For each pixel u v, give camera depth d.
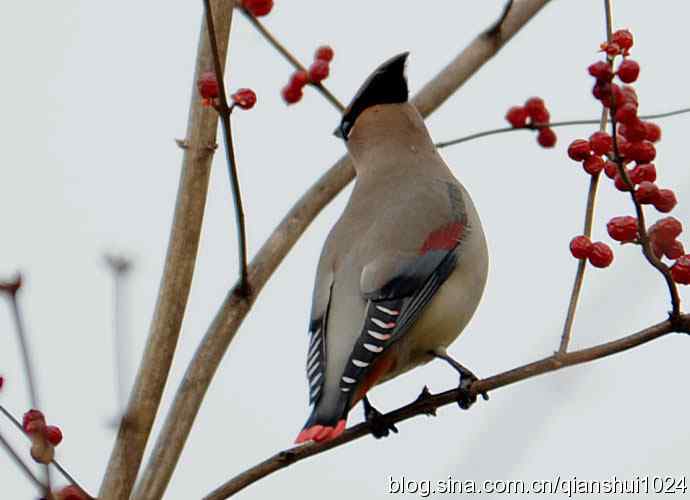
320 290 10.27
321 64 11.12
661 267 8.06
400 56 11.78
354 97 11.77
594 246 8.48
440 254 10.30
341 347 9.70
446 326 10.30
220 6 9.45
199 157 9.29
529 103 11.12
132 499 8.85
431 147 11.59
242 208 9.21
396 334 9.81
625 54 8.21
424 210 10.58
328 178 11.38
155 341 8.94
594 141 8.45
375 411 9.95
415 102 11.87
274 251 10.30
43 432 7.41
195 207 9.21
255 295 9.84
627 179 7.92
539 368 8.43
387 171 11.23
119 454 8.47
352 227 10.62
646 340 8.28
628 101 8.24
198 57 9.48
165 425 9.17
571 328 8.46
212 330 9.47
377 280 10.03
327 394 9.37
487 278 10.80
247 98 8.84
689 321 8.20
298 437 9.02
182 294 9.06
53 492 7.47
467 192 11.20
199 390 9.28
